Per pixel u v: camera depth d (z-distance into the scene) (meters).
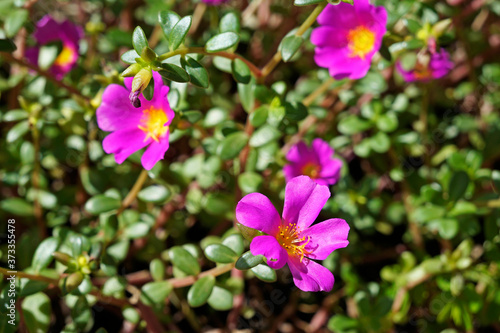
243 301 0.28
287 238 0.20
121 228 0.26
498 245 0.27
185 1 0.34
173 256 0.23
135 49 0.20
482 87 0.33
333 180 0.26
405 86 0.32
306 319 0.30
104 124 0.22
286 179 0.26
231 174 0.28
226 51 0.22
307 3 0.20
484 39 0.34
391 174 0.29
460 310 0.27
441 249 0.31
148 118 0.22
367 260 0.31
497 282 0.27
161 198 0.25
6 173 0.28
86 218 0.29
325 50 0.24
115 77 0.24
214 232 0.29
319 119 0.29
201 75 0.21
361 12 0.23
